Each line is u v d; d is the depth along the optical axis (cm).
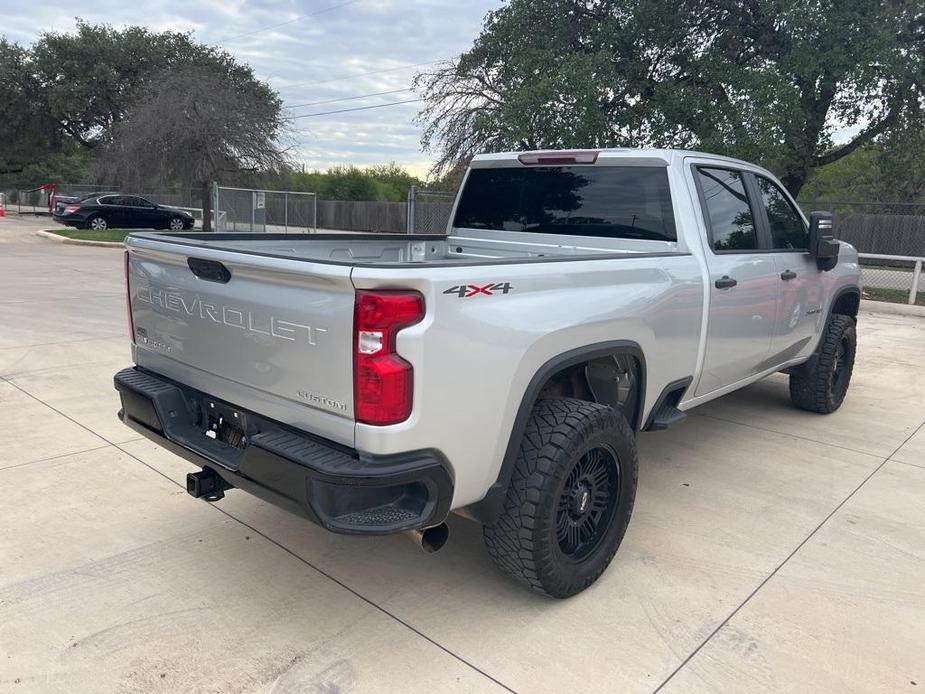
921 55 1391
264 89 3581
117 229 2566
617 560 346
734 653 278
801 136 1399
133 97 3353
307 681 257
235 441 299
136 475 429
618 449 313
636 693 255
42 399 567
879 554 359
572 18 1543
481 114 1647
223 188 2238
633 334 332
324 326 244
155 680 256
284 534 365
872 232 1873
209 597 308
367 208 3192
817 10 1276
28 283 1227
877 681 265
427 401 243
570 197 435
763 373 496
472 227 491
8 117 3681
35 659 265
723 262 404
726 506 410
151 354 342
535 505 281
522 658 273
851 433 547
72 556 338
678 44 1439
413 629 289
